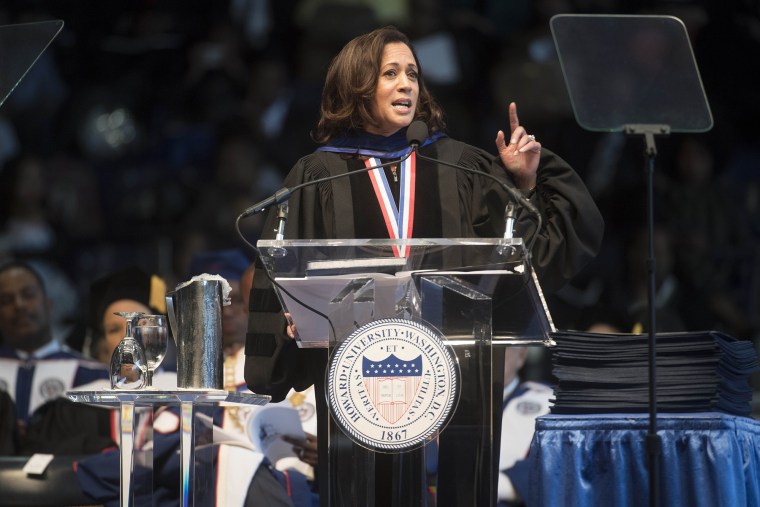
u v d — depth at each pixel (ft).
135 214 116.06
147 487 43.01
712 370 46.62
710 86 116.78
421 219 47.44
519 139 47.26
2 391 75.51
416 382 38.78
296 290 39.75
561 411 48.16
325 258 38.93
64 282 107.14
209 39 126.41
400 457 38.91
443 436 39.04
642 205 102.37
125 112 122.42
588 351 47.96
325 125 50.16
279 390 47.03
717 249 99.86
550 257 46.01
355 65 48.67
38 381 76.07
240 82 123.75
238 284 68.85
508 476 65.62
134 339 43.57
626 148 110.83
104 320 74.43
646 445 42.04
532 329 41.65
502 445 67.05
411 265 38.81
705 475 44.50
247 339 46.91
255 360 46.55
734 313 93.97
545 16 117.80
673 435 45.16
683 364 47.01
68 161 119.65
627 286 93.25
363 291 39.19
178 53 127.03
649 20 48.91
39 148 121.39
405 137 48.98
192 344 43.57
